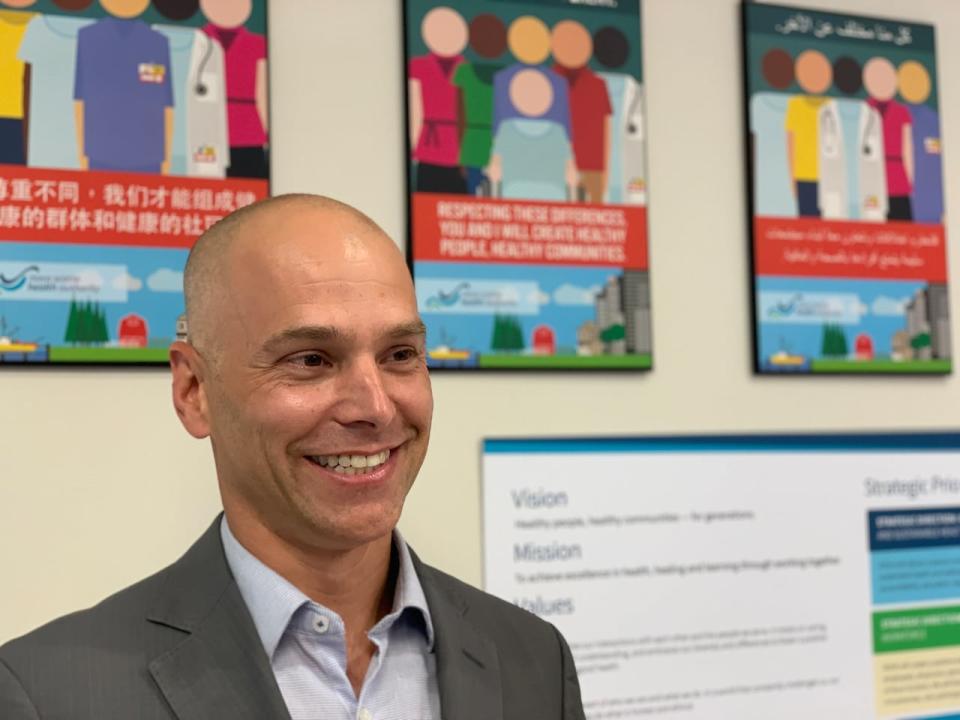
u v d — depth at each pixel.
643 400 1.70
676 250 1.75
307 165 1.54
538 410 1.63
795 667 1.74
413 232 1.57
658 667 1.66
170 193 1.46
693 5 1.80
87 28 1.44
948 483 1.89
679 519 1.69
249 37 1.51
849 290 1.83
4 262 1.38
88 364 1.41
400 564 1.00
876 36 1.89
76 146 1.42
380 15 1.60
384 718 0.93
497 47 1.64
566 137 1.67
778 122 1.81
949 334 1.90
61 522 1.40
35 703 0.84
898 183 1.88
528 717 1.01
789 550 1.76
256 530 0.94
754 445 1.76
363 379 0.88
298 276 0.88
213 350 0.91
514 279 1.62
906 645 1.82
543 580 1.61
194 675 0.87
